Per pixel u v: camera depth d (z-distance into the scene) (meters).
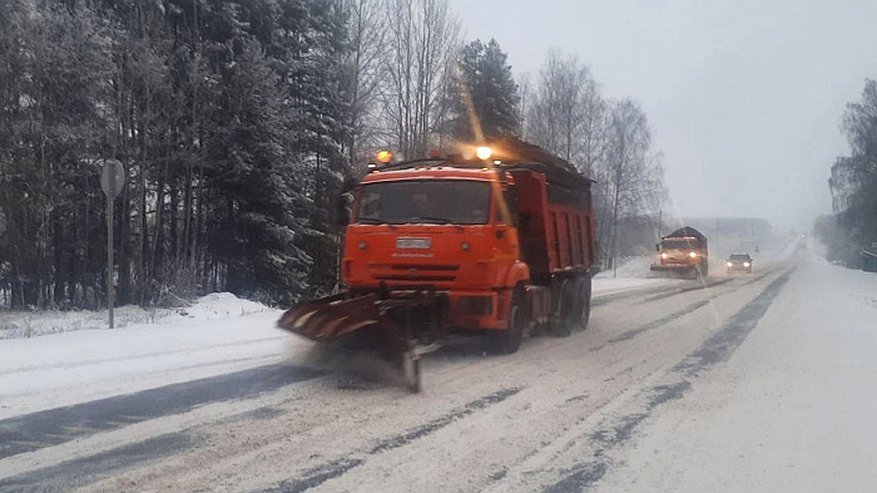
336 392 9.20
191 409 8.16
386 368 9.91
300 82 35.97
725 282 41.31
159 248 30.75
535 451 6.86
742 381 10.45
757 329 17.16
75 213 27.36
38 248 25.17
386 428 7.54
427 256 11.70
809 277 48.78
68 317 21.97
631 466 6.48
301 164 33.84
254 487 5.74
